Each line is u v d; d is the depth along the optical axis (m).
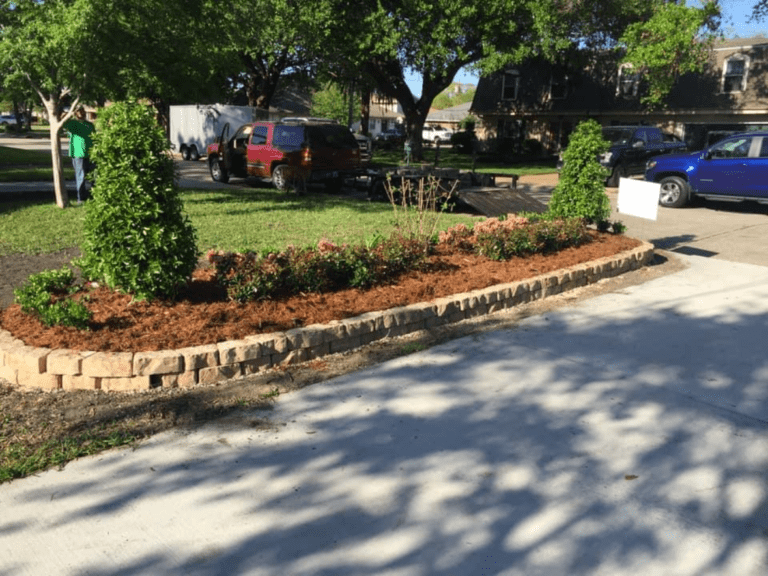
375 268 6.65
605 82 34.09
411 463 3.81
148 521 3.24
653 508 3.41
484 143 39.84
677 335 6.11
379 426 4.26
